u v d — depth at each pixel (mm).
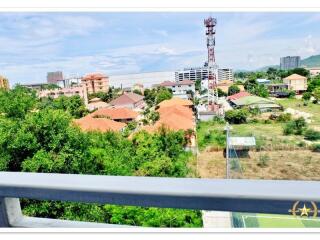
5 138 11594
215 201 604
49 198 685
